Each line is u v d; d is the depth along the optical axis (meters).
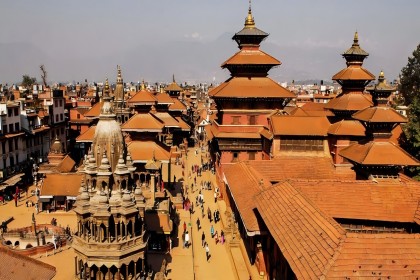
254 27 79.12
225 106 75.06
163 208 51.88
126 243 33.28
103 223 32.78
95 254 32.47
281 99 74.69
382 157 42.91
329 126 62.38
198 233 54.94
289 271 30.06
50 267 29.41
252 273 40.19
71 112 118.00
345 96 63.28
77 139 81.62
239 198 46.91
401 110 84.12
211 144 94.62
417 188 40.00
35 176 79.62
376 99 44.28
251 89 74.81
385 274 21.36
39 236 50.56
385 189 39.84
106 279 33.28
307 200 31.50
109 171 34.22
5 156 80.94
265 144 69.75
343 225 38.59
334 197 39.22
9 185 72.38
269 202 35.75
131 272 34.03
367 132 46.00
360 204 38.59
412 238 23.34
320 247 24.08
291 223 29.50
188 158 110.56
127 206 33.16
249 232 38.00
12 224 58.78
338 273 21.39
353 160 44.94
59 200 64.56
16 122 86.12
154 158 59.22
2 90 148.62
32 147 92.62
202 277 42.34
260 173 55.88
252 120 74.88
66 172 72.12
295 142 62.56
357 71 63.22
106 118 35.59
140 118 64.69
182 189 74.00
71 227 57.88
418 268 21.72
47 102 108.94
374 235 23.39
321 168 57.53
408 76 87.00
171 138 102.75
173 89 122.81
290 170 56.62
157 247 48.22
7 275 27.08
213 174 86.69
